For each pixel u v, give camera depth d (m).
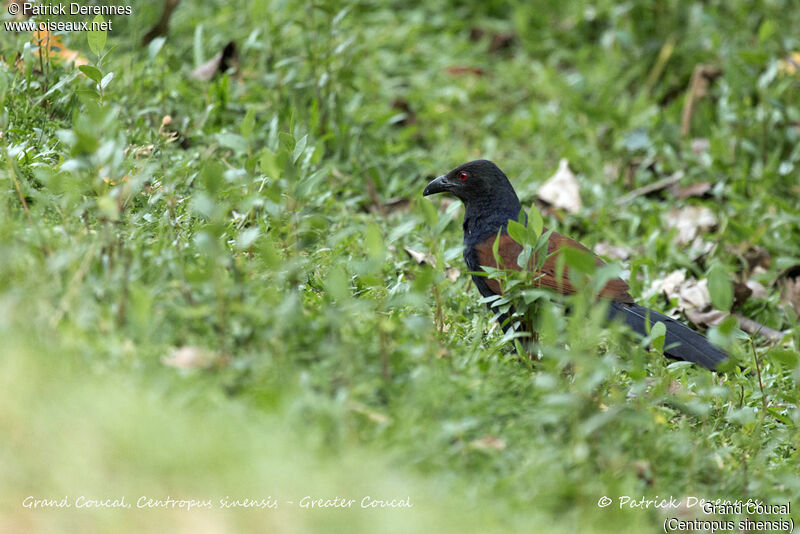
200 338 7.29
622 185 15.73
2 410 6.21
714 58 18.14
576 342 7.79
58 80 11.84
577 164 15.97
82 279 7.32
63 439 6.15
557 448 7.24
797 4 19.27
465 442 7.09
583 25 19.67
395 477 6.51
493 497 6.68
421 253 11.85
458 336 9.48
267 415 6.61
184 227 9.33
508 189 11.58
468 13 20.30
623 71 18.45
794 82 16.78
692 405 8.26
